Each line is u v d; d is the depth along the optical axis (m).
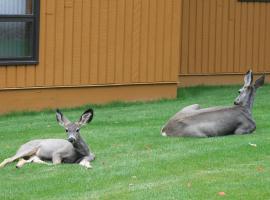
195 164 16.34
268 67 32.03
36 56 24.72
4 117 24.00
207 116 19.33
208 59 30.75
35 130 21.27
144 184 14.84
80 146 16.88
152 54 26.92
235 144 18.09
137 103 26.47
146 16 26.67
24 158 17.20
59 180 15.38
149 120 22.53
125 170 15.97
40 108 24.98
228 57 31.17
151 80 26.98
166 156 17.08
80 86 25.61
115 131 20.53
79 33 25.45
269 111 23.64
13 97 24.50
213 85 30.86
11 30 24.36
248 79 19.86
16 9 24.47
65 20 25.16
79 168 16.34
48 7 24.83
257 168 15.88
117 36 26.16
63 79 25.30
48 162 17.11
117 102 26.28
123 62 26.39
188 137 19.20
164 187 14.54
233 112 19.52
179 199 13.77
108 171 15.97
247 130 19.58
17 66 24.42
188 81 30.38
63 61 25.25
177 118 19.58
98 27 25.77
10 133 20.86
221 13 30.89
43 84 24.97
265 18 31.91
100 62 25.94
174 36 27.28
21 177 15.83
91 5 25.56
